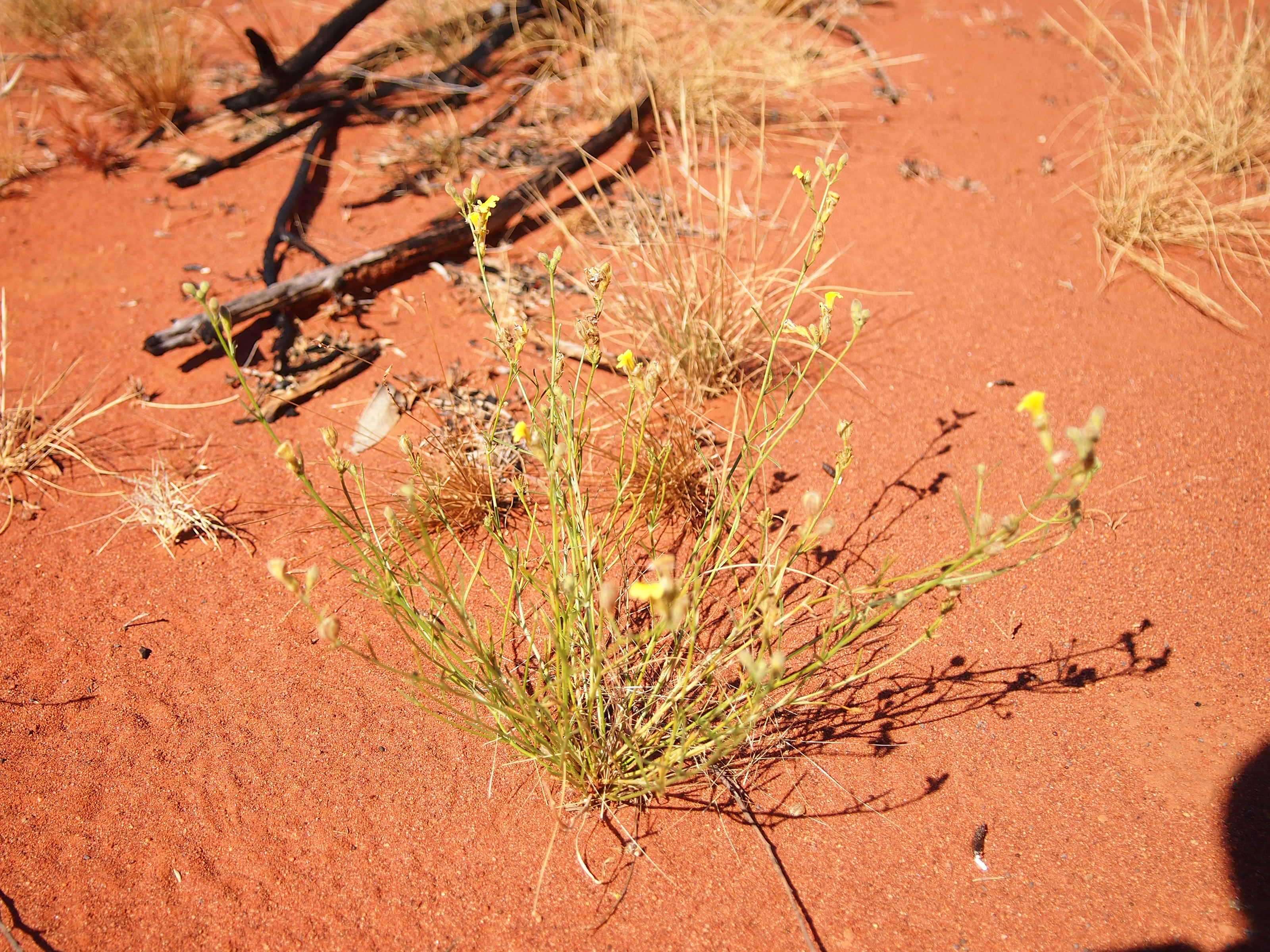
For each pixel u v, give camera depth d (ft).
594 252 13.08
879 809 7.02
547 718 6.70
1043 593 8.57
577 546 6.84
